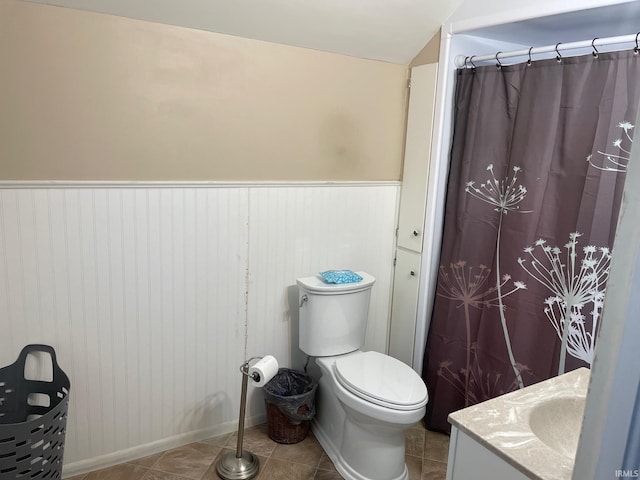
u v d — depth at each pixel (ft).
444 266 8.01
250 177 7.19
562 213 6.43
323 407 7.70
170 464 6.98
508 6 6.66
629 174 2.15
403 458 6.82
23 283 5.82
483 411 4.08
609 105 5.87
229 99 6.75
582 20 6.53
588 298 6.20
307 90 7.38
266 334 7.88
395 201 8.77
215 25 6.36
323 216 8.03
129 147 6.19
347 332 7.62
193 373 7.29
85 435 6.59
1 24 5.24
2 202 5.55
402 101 8.39
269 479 6.80
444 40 7.52
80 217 6.02
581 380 4.68
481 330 7.56
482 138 7.31
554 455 3.51
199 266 7.01
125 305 6.54
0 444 5.00
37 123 5.60
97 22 5.71
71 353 6.28
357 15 6.91
